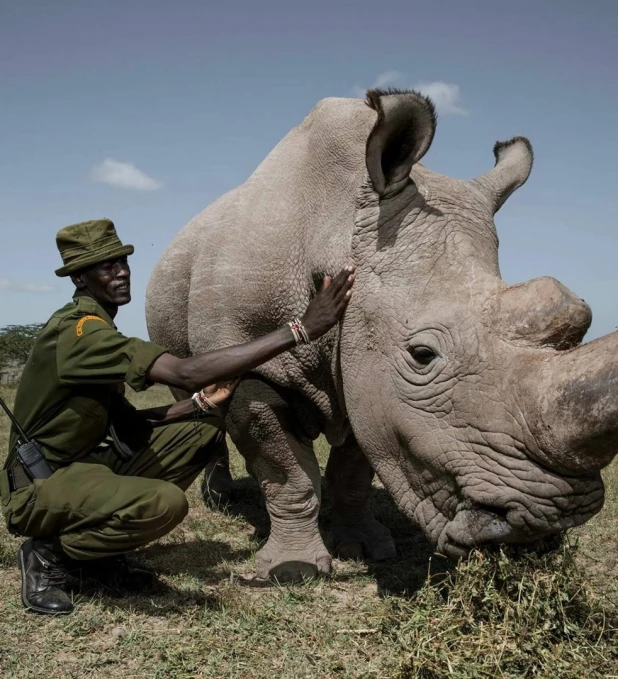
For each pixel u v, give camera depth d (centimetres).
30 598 396
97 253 419
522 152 453
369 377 387
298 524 496
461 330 346
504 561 337
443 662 313
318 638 366
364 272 389
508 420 330
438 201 388
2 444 973
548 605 331
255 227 481
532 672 316
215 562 501
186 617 392
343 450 545
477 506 345
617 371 290
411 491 385
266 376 477
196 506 677
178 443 450
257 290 473
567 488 321
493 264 378
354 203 410
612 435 293
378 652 352
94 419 412
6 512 405
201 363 380
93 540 392
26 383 414
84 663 343
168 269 586
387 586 460
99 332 394
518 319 336
